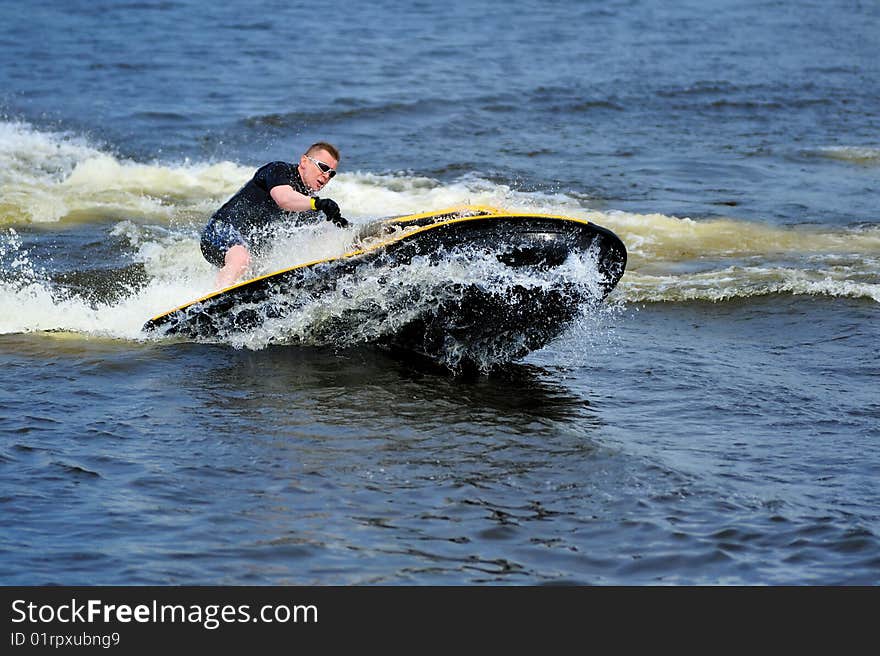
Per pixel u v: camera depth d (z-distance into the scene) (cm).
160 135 5325
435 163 4866
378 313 2580
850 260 3538
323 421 2200
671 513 1833
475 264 2428
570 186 4509
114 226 3875
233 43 7538
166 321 2659
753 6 10019
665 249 3688
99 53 7131
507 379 2508
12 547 1664
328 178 2736
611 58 7400
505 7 9488
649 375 2544
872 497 1903
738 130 5628
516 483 1936
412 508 1833
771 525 1794
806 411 2323
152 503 1816
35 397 2270
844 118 5931
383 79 6531
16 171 4619
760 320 2986
